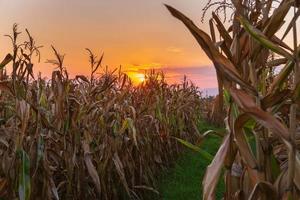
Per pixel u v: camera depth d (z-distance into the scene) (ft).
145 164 28.68
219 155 8.49
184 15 7.80
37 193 15.62
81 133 20.58
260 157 8.11
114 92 27.09
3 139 15.03
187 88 49.88
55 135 19.38
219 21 8.79
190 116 49.14
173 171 35.37
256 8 8.63
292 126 7.41
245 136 8.00
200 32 7.76
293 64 7.70
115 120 23.62
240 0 8.48
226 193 8.99
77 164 19.93
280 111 8.37
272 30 7.90
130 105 29.99
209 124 67.77
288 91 7.64
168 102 41.86
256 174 8.00
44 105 19.86
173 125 40.91
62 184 19.19
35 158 15.15
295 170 7.34
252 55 8.36
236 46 8.45
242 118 7.79
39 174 15.69
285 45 7.94
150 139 31.73
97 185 19.57
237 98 7.59
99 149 22.21
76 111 19.56
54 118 19.16
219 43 8.52
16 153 14.51
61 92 19.04
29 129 15.78
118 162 22.65
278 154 9.41
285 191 7.34
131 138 26.07
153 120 33.45
